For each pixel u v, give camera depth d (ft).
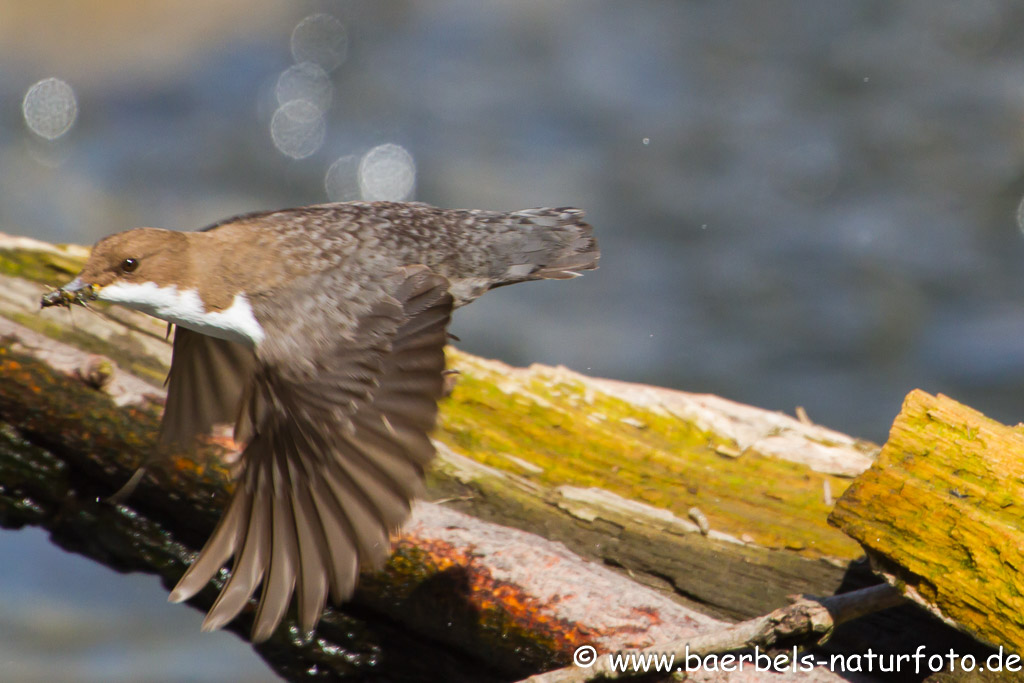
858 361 50.98
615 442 27.30
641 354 51.70
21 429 28.68
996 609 19.15
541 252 23.40
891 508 20.17
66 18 72.59
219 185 63.77
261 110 69.62
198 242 20.31
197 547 28.37
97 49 72.13
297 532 17.43
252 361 21.93
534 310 54.24
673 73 74.02
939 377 49.57
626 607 22.44
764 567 24.68
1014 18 75.46
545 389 28.43
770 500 25.84
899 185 62.23
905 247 57.41
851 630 22.66
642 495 26.17
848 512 20.54
